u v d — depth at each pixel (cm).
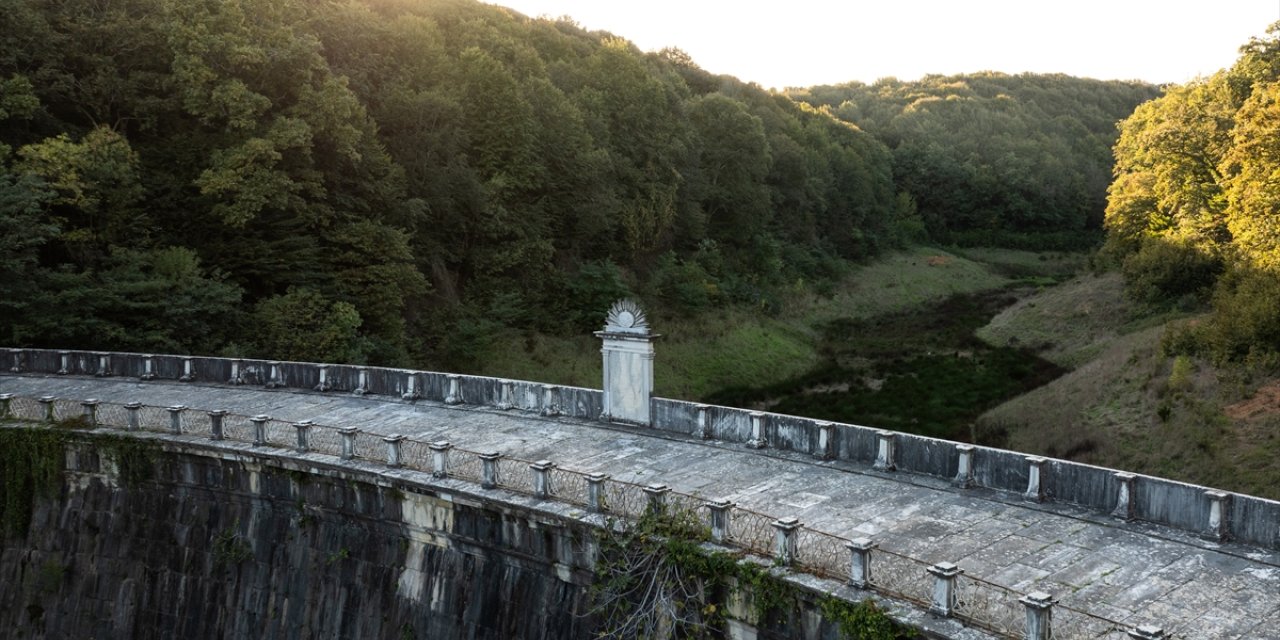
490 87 7094
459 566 2427
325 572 2647
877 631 1667
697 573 1966
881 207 12400
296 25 5912
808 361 7475
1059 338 7206
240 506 2798
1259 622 1645
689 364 6888
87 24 4978
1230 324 4778
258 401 3409
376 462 2600
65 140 4522
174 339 4325
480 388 3275
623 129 8856
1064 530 2059
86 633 2952
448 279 6494
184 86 4894
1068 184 13725
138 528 2925
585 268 7294
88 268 4359
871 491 2334
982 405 5850
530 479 2342
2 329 4078
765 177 10419
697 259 8744
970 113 16900
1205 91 7419
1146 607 1711
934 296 10206
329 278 5278
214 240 5041
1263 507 1925
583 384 6169
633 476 2492
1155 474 4172
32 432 3025
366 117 6100
